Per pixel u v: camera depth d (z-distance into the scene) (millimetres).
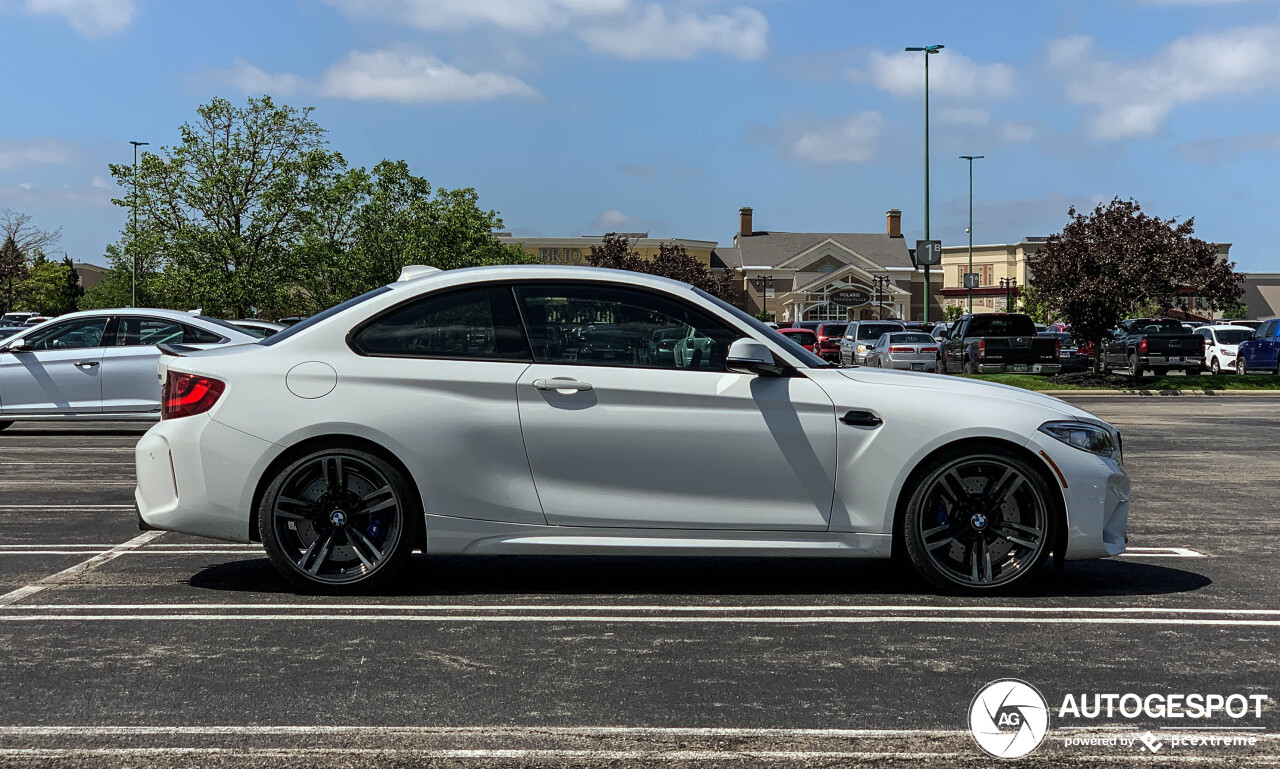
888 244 100625
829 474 5609
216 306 34469
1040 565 5664
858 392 5652
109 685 4152
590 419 5570
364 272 42938
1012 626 5066
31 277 67875
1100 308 28328
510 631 4945
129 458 11555
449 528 5582
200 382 5629
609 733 3670
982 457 5613
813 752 3512
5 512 8094
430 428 5543
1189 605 5480
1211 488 9906
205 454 5570
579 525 5598
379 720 3787
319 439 5617
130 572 6117
